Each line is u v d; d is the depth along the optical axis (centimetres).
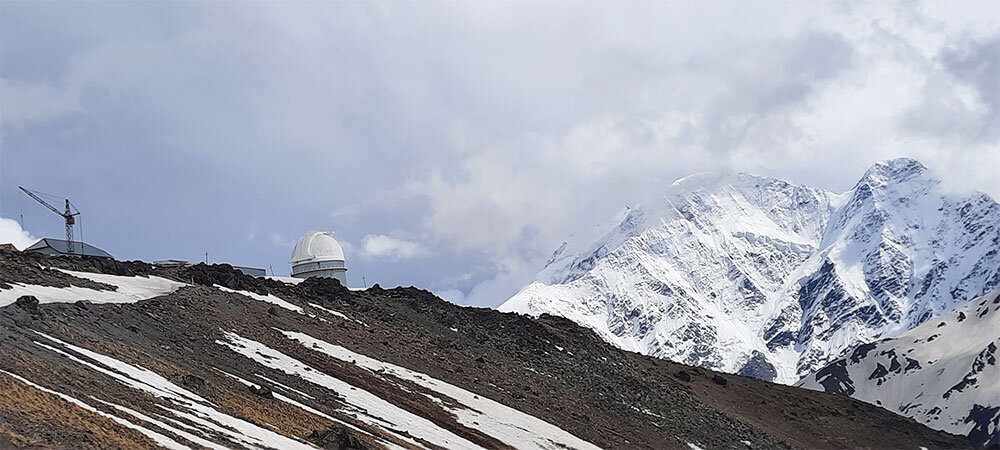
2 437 4216
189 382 6712
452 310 15875
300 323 11425
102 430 4738
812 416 19388
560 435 10606
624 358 17212
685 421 14425
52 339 6412
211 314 10038
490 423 10088
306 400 8056
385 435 7781
